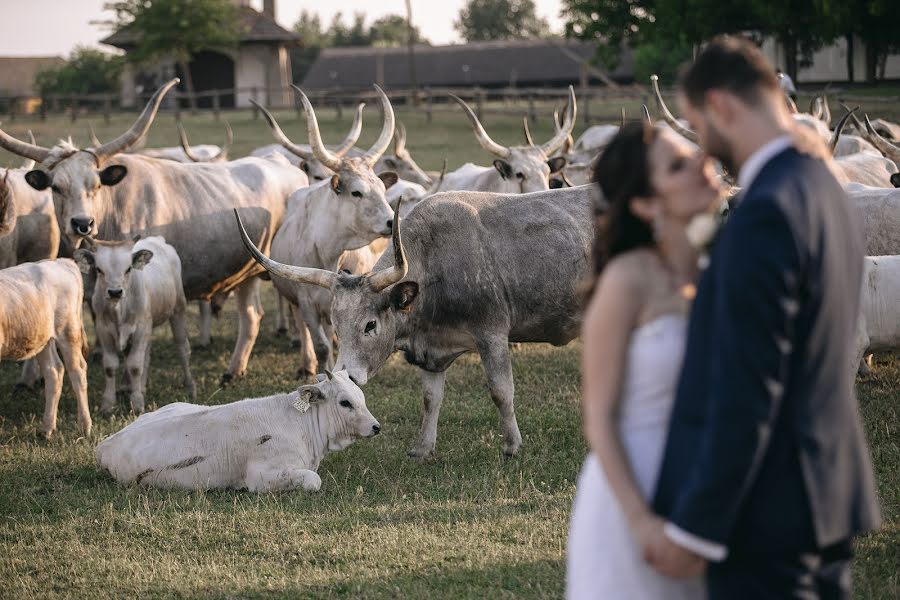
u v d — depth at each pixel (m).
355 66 69.88
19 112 46.59
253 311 10.60
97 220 10.49
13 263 10.89
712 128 2.85
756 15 33.00
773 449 2.70
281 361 11.32
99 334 9.17
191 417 7.21
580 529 3.03
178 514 6.44
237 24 52.00
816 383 2.69
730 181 8.53
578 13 38.81
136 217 10.70
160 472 7.06
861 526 2.83
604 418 2.88
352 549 5.76
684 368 2.77
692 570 2.67
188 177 11.25
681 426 2.76
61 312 8.38
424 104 49.59
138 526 6.30
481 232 7.51
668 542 2.66
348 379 7.22
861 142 14.49
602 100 40.53
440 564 5.49
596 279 3.08
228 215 11.32
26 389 10.20
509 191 12.55
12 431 8.69
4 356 7.96
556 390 9.41
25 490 7.05
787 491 2.70
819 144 2.80
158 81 55.47
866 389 8.82
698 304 2.75
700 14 32.91
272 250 10.74
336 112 43.12
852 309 2.75
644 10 37.62
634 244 3.00
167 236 10.88
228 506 6.64
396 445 8.00
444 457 7.68
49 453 7.91
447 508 6.45
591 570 2.97
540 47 67.06
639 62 54.09
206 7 48.12
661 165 2.93
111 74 52.50
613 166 3.01
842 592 2.87
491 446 7.88
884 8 29.55
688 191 2.91
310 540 5.94
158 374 10.73
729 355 2.56
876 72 35.00
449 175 14.34
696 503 2.59
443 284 7.43
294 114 42.75
